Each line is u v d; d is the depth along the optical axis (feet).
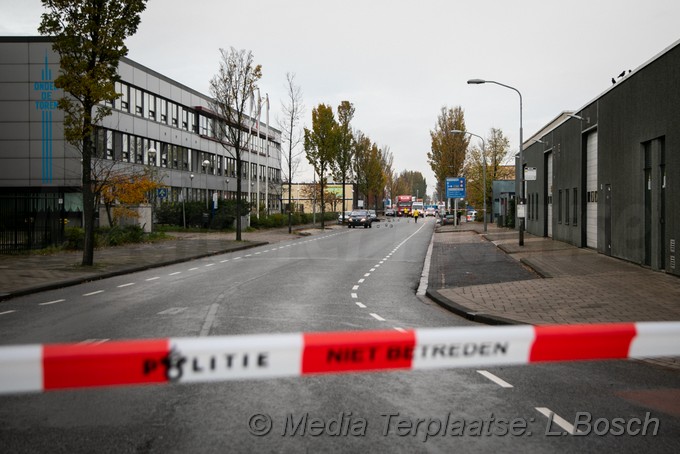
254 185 238.27
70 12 62.44
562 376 22.54
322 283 54.85
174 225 156.04
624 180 66.59
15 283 50.08
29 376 9.81
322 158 191.93
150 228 129.08
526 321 33.45
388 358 11.36
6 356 9.66
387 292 49.52
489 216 250.98
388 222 285.43
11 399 19.22
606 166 74.23
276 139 271.69
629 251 65.51
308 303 42.14
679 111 50.19
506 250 89.35
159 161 160.45
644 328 12.25
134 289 49.65
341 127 225.15
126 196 107.34
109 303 41.50
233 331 31.07
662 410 18.47
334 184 333.42
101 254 83.15
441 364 11.57
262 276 60.49
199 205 157.28
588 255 76.02
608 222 74.28
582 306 38.22
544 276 54.90
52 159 123.44
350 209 335.88
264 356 10.83
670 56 52.06
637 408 18.65
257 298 44.32
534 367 23.86
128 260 73.41
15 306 40.09
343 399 19.38
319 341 11.03
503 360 11.86
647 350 12.31
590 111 82.69
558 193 109.91
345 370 11.19
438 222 247.09
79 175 123.24
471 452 14.98
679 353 12.40
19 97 123.95
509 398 19.63
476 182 238.89
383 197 426.10
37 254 78.79
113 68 64.59
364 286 53.16
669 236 53.01
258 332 30.89
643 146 60.59
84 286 51.75
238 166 116.88
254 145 240.12
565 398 19.67
